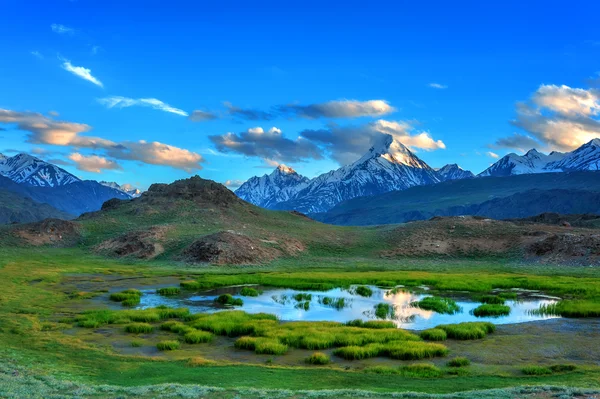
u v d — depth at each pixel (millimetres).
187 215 156750
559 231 133625
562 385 26484
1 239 127000
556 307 55250
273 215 177625
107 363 32812
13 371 28266
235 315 49281
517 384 27391
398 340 38812
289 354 36188
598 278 85188
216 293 70500
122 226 147000
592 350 37250
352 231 162750
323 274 93812
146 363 32938
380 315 53375
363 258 126812
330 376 29375
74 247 131500
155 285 77875
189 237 130750
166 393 23281
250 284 81250
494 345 38656
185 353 36438
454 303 60344
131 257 118312
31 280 78000
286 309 57500
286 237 140625
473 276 90125
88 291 69250
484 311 53812
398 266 113188
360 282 83250
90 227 145625
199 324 45094
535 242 122812
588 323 48156
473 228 144625
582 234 120375
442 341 40031
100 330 44188
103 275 90062
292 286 78562
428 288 77000
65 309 54719
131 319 48312
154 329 44875
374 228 168250
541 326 46562
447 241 136875
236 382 27750
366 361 34000
